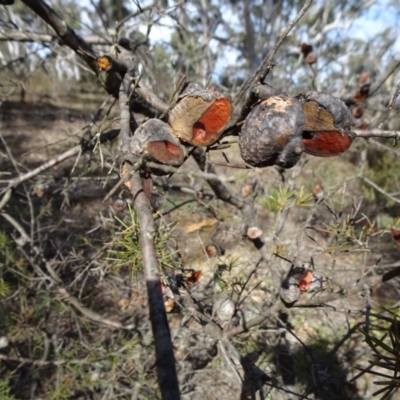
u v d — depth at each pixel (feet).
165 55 11.62
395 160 17.57
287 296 5.15
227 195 8.34
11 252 9.87
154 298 2.12
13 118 28.96
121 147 3.01
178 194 12.85
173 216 11.39
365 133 3.22
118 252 3.79
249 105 2.88
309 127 2.75
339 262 12.11
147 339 8.27
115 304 10.71
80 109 34.71
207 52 16.22
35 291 10.14
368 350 9.30
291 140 2.56
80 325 10.18
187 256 10.12
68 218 13.73
